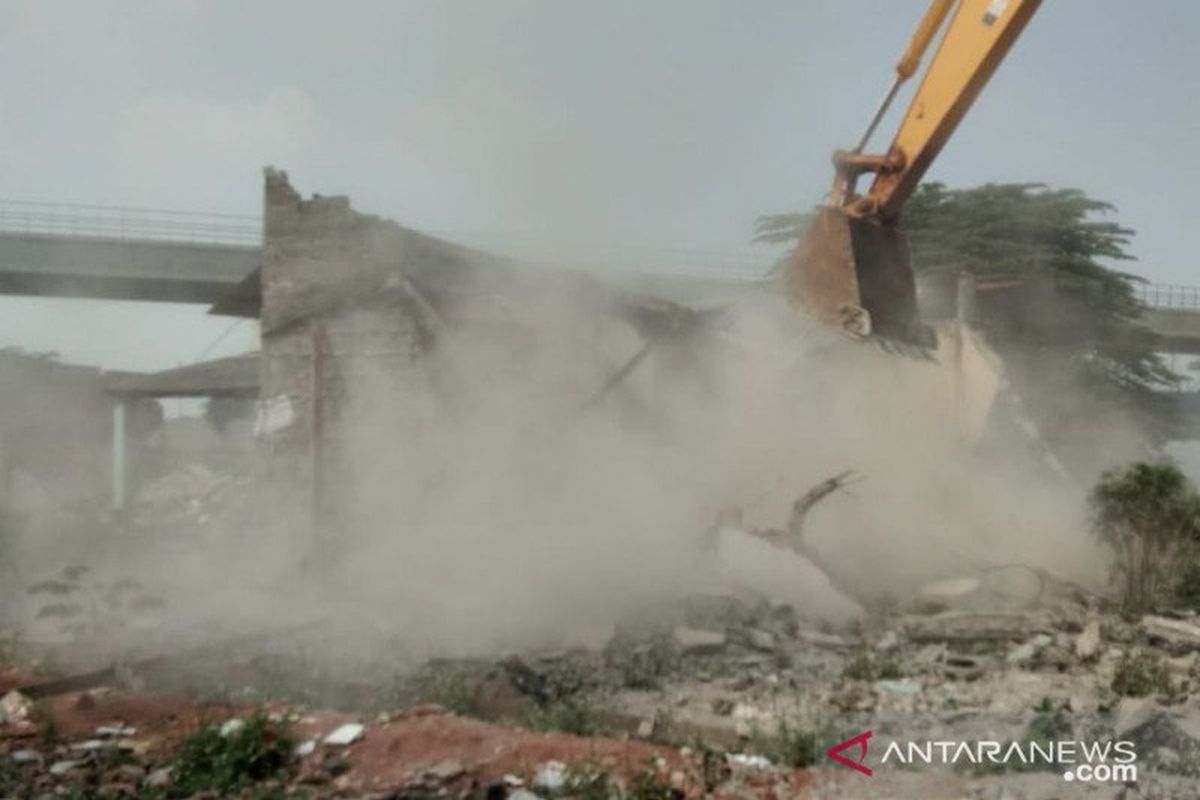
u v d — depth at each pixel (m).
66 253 42.19
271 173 19.91
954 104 15.64
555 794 7.45
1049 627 14.69
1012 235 34.78
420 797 7.35
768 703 10.86
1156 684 11.78
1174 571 17.81
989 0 15.49
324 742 8.34
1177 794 7.78
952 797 7.68
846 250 15.38
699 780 7.80
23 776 7.80
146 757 8.24
